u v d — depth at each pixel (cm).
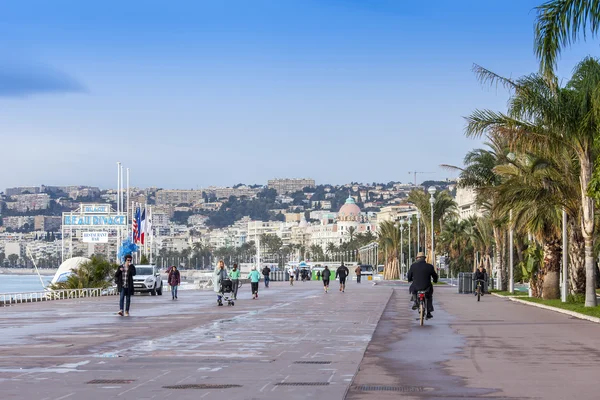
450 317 3052
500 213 4394
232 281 4403
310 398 1134
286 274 13825
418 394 1177
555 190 4006
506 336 2184
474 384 1277
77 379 1325
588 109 3297
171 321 2786
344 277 6238
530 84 3359
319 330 2362
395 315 3148
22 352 1747
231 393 1178
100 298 5316
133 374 1388
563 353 1745
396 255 14662
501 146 5681
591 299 3466
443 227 13475
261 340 2038
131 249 7744
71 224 8550
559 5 2472
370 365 1528
